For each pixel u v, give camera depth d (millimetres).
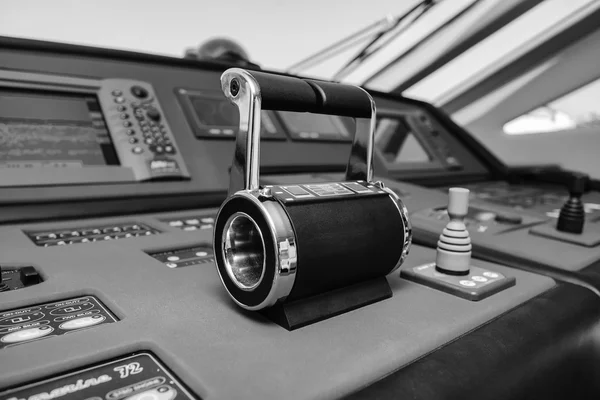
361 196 583
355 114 601
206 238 859
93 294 590
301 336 482
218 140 1354
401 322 527
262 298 492
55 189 1003
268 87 507
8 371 394
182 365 415
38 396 374
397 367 442
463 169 1975
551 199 1469
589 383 639
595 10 2596
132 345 448
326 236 511
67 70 1259
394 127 2121
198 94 1462
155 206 1082
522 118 3041
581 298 662
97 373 410
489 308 583
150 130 1239
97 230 915
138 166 1136
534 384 508
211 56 1911
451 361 457
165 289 600
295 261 481
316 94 549
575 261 796
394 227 589
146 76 1408
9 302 540
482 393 432
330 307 536
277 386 388
